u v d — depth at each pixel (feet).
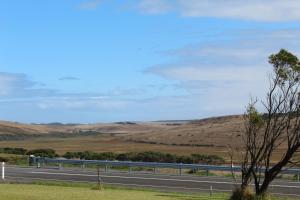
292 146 65.72
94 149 304.30
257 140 70.59
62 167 152.05
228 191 92.53
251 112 68.18
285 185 104.42
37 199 63.21
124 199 68.08
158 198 72.59
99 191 80.94
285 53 67.21
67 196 68.08
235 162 169.89
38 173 125.80
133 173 132.57
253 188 77.10
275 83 67.62
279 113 67.10
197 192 89.86
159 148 297.53
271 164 135.03
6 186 84.69
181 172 138.41
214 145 299.17
